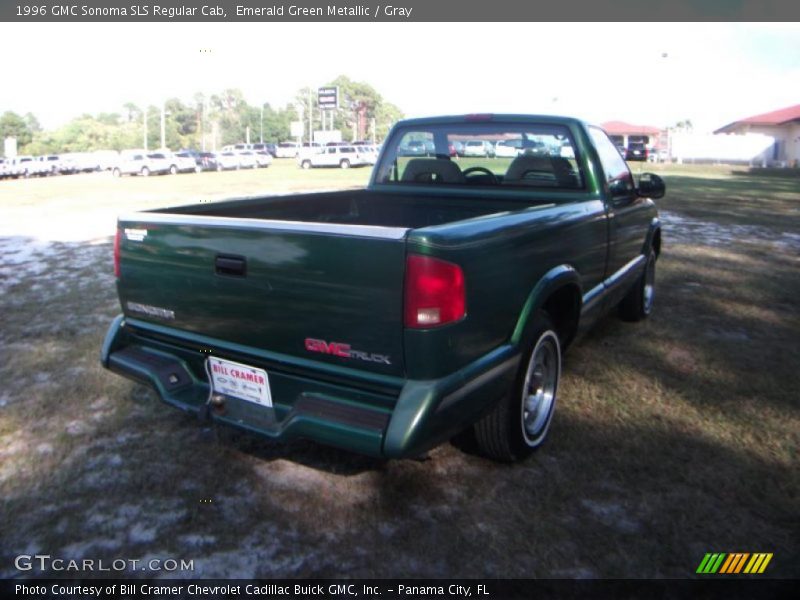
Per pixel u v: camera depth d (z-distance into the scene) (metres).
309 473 3.29
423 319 2.45
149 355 3.31
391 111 128.12
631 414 3.89
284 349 2.78
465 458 3.42
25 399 4.18
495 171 4.63
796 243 10.30
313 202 4.64
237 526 2.86
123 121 146.38
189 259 2.99
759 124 55.84
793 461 3.34
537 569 2.58
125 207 17.91
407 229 2.50
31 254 9.66
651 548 2.69
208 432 3.72
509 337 3.01
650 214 5.60
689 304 6.45
